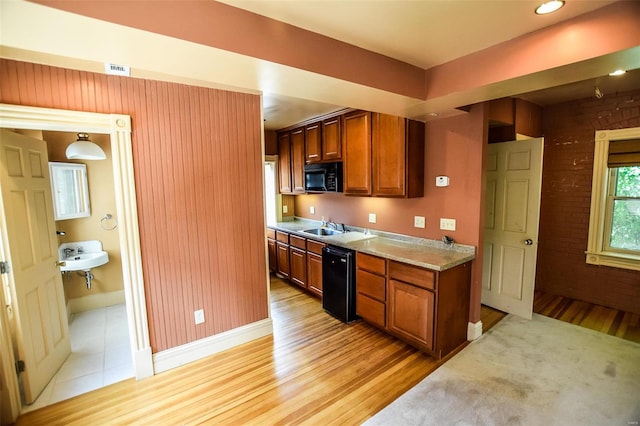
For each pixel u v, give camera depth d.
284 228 4.60
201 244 2.64
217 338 2.78
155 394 2.23
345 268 3.28
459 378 2.33
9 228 2.05
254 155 2.88
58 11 1.09
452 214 2.98
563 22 1.65
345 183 3.66
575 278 3.77
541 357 2.59
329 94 2.21
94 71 2.08
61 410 2.08
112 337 3.08
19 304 2.10
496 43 1.92
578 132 3.59
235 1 1.45
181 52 1.49
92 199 3.71
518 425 1.87
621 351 2.65
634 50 1.47
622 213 3.45
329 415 1.99
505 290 3.48
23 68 1.89
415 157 3.10
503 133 3.50
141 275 2.37
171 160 2.45
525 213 3.26
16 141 2.17
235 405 2.11
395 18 1.62
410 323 2.70
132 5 1.23
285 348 2.83
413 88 2.29
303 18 1.62
